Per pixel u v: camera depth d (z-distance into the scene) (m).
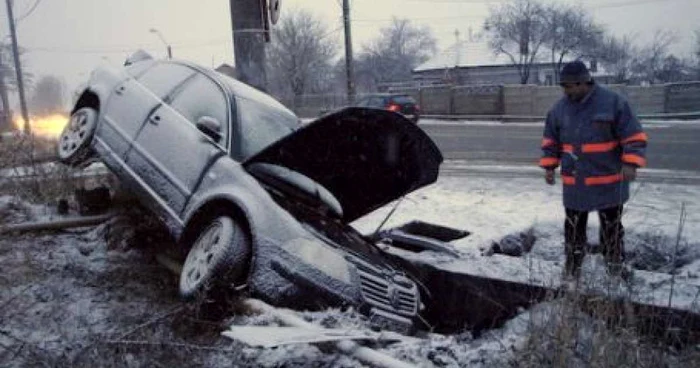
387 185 6.43
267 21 9.49
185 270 5.09
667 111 31.69
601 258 5.29
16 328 4.57
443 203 9.07
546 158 5.82
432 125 29.17
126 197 7.13
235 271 4.81
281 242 4.83
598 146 5.39
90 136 6.95
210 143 5.69
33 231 6.47
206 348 4.16
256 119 6.09
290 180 5.68
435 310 5.85
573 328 3.86
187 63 6.90
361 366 3.74
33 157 8.37
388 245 6.75
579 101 5.50
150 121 6.24
